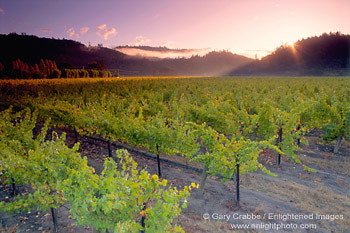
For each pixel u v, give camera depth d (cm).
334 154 1127
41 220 637
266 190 799
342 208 684
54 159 502
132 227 369
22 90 3644
